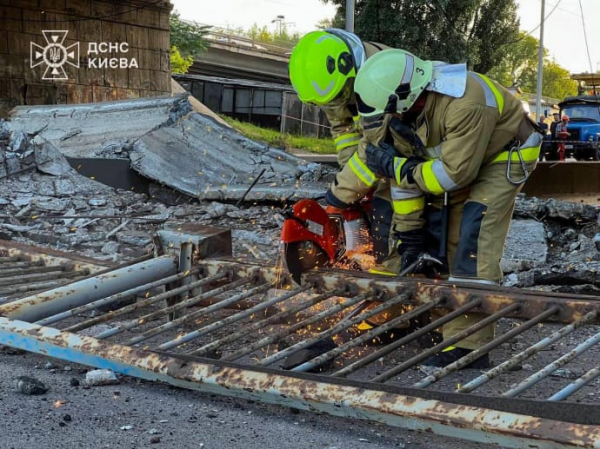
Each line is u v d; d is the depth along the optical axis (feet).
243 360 14.16
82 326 13.35
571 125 103.45
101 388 12.22
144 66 103.09
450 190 13.57
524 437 8.21
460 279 14.06
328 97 15.08
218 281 15.85
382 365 14.16
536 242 27.17
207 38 193.67
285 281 15.01
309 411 10.32
